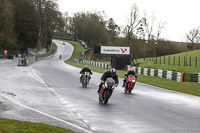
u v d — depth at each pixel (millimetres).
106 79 19797
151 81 43719
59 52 191000
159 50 122938
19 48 151750
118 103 19906
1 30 132250
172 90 32438
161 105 19750
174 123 13477
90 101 20297
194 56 81312
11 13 135250
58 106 17328
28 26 158625
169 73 48125
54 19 168875
